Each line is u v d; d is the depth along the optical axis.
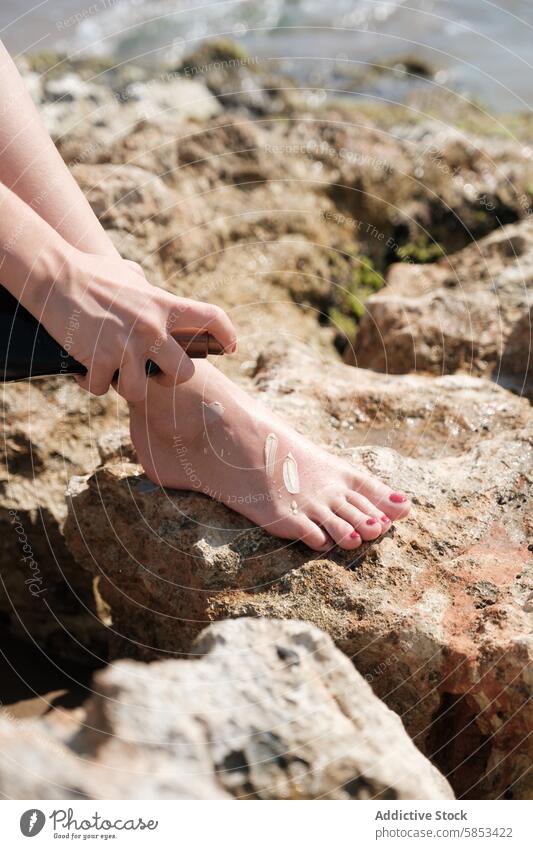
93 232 1.62
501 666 1.30
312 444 1.71
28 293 1.43
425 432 1.92
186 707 1.04
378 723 1.11
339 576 1.51
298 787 1.04
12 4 5.67
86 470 2.06
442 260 2.81
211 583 1.54
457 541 1.57
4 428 2.03
